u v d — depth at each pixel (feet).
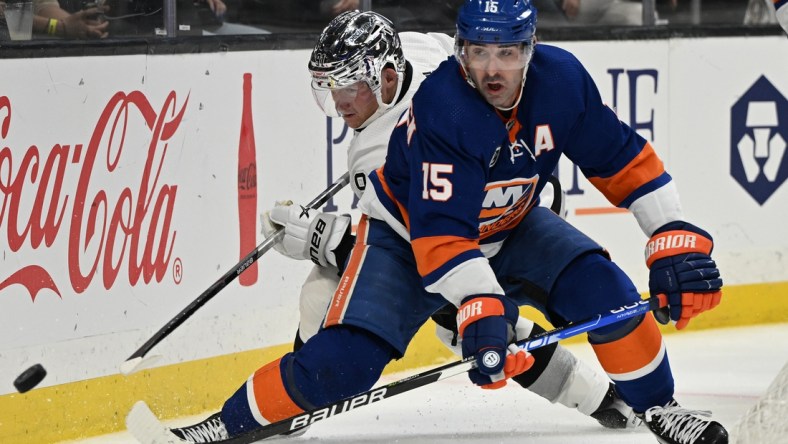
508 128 31.22
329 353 32.81
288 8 51.75
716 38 59.72
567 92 31.30
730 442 29.78
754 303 60.23
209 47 46.01
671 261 32.30
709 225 59.88
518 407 43.98
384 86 35.81
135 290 43.57
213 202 46.52
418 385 30.99
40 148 40.24
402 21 54.70
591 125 32.14
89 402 41.83
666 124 58.90
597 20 59.11
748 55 60.44
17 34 42.96
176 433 33.76
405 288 33.76
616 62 57.67
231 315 47.09
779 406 28.89
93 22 45.06
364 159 36.19
